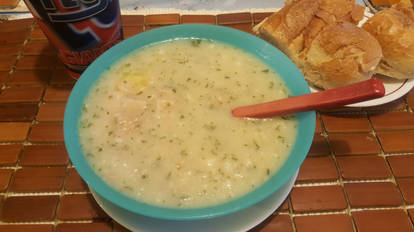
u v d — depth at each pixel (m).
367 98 0.17
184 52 0.26
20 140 0.25
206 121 0.22
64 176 0.23
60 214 0.21
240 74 0.25
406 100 0.28
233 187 0.19
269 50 0.25
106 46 0.27
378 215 0.22
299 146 0.19
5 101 0.27
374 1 0.36
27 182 0.23
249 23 0.34
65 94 0.28
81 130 0.21
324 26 0.29
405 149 0.25
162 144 0.21
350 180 0.23
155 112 0.22
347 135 0.26
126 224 0.20
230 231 0.20
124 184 0.19
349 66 0.26
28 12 0.35
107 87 0.24
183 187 0.19
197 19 0.34
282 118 0.22
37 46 0.32
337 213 0.22
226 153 0.21
